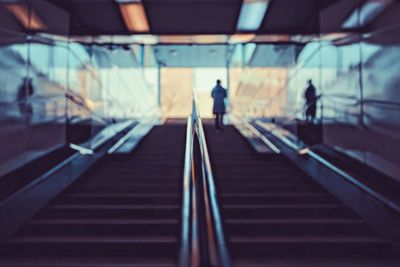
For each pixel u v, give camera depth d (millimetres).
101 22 10047
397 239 4082
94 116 9039
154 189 5988
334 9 7973
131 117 13320
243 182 6449
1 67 5805
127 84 12914
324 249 4152
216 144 9344
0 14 6066
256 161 7723
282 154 7855
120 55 12250
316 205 5156
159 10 9438
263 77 12648
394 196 4449
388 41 5812
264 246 4160
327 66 7973
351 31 7176
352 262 3920
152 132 10938
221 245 3377
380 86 5926
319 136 8039
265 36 10648
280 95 10859
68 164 6102
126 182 6457
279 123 10594
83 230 4602
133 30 10602
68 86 8156
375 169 5250
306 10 9414
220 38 10906
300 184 6172
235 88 17812
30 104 6445
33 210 4793
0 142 5492
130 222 4641
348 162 5840
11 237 4297
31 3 7168
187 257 3484
